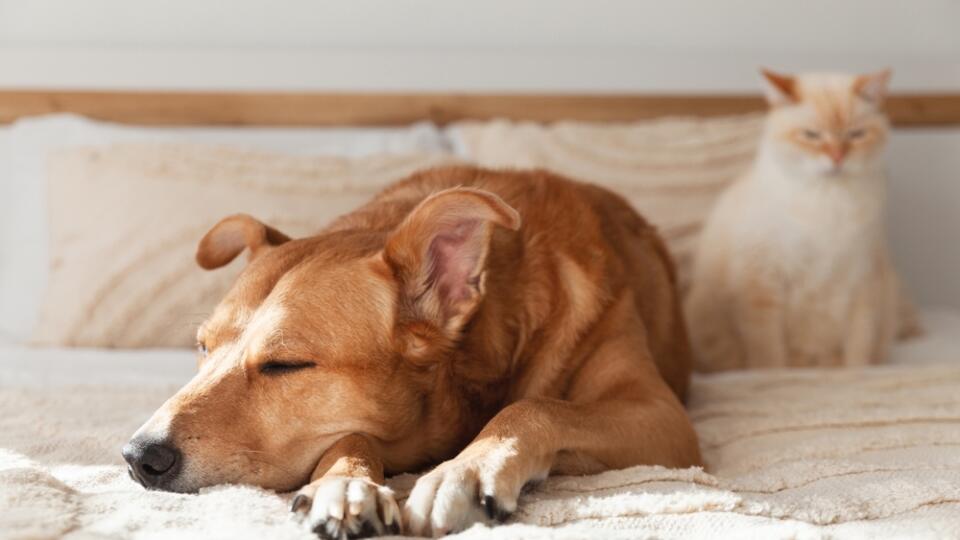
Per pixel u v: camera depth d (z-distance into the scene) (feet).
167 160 9.30
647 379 5.48
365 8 11.85
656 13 12.17
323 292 4.73
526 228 5.61
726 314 9.37
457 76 11.73
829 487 4.56
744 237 9.16
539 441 4.43
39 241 9.60
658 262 6.89
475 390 5.11
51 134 10.27
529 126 10.63
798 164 9.04
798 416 5.99
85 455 5.08
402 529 3.90
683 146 10.40
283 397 4.59
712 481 4.56
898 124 12.01
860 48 12.38
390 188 6.40
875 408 6.19
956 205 12.22
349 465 4.26
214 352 4.77
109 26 11.59
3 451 4.94
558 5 12.07
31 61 11.30
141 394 6.57
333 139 11.26
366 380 4.69
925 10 12.38
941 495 4.34
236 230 5.74
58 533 3.60
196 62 11.46
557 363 5.41
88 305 8.75
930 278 12.28
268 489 4.49
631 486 4.47
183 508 4.01
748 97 11.64
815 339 9.39
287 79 11.53
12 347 8.67
